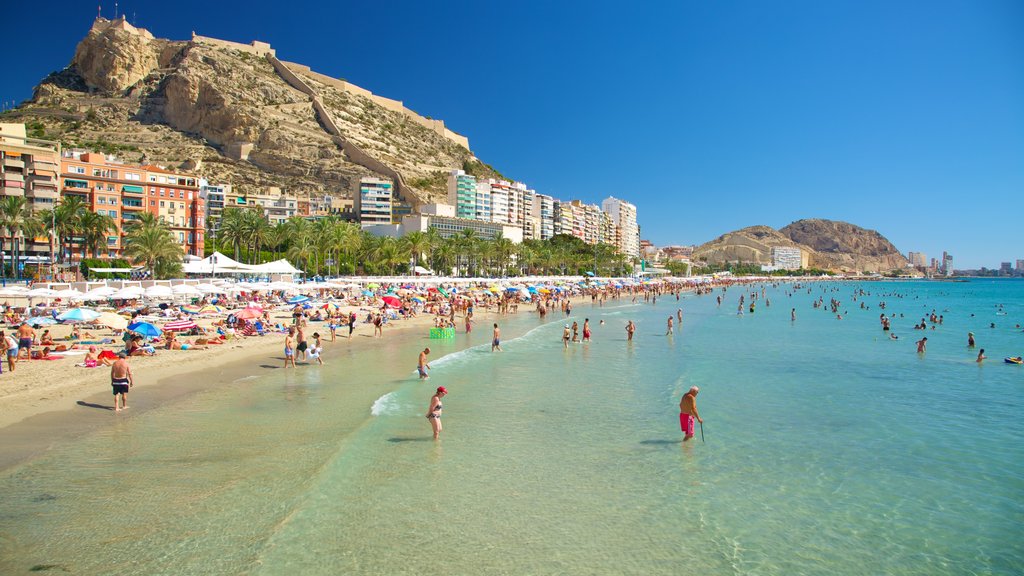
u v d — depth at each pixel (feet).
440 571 37.06
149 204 379.96
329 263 353.72
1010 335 186.19
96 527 41.47
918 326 206.08
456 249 440.04
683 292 554.87
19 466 52.44
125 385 71.31
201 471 52.31
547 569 37.76
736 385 98.53
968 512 47.78
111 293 148.46
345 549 39.45
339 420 69.82
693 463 58.23
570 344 150.71
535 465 56.65
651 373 108.27
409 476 52.95
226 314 169.17
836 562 39.81
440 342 146.41
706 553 40.50
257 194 622.54
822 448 63.72
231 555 38.17
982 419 76.89
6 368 90.68
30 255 315.58
